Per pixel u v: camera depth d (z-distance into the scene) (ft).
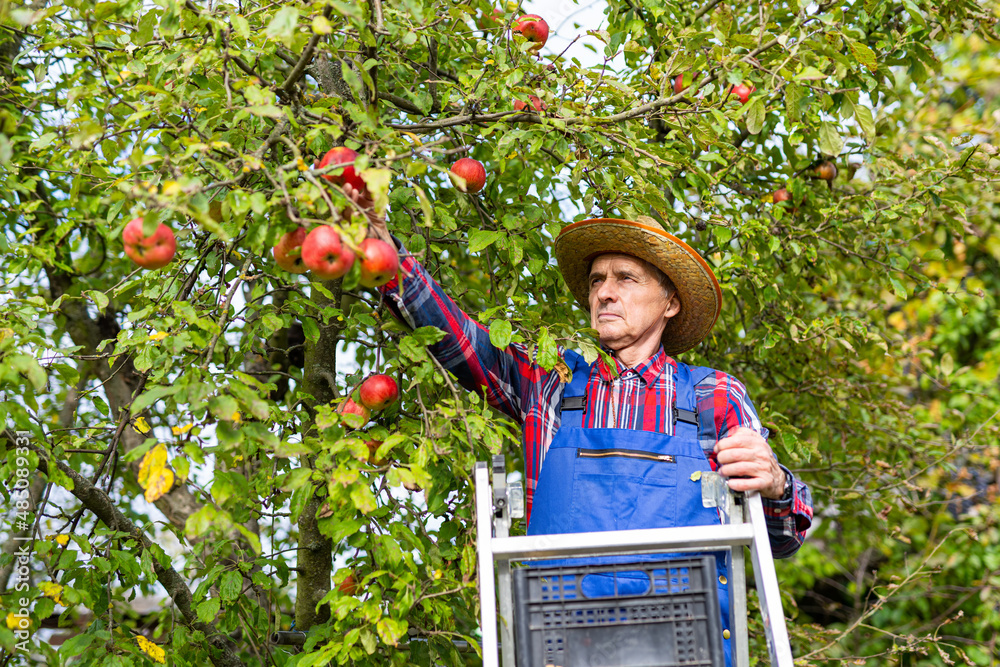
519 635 5.30
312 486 6.28
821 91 6.97
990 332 19.89
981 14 9.43
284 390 11.06
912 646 11.48
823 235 11.25
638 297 7.04
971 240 16.79
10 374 5.42
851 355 12.87
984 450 14.32
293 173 4.89
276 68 7.61
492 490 5.55
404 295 6.57
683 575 5.40
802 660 10.62
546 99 6.91
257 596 8.11
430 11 7.04
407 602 5.73
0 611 6.40
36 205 9.08
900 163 11.02
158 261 5.27
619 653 5.27
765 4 8.21
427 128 7.00
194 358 6.75
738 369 12.39
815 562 18.61
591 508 6.13
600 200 7.87
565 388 6.86
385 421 7.39
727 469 5.70
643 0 8.64
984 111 15.12
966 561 16.93
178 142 5.90
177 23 5.55
